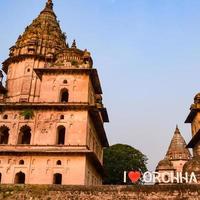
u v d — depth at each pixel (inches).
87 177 1695.4
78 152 1636.3
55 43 2372.0
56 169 1628.9
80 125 1731.1
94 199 1224.2
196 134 2111.2
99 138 2289.6
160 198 1204.5
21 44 2357.3
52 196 1247.5
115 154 3201.3
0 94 2148.1
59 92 1850.4
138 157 3238.2
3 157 1683.1
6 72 2383.1
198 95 2293.3
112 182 3107.8
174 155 2960.1
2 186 1290.6
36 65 2233.0
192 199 1191.6
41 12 2635.3
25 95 2128.4
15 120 1786.4
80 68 1881.2
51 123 1755.7
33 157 1669.5
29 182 1608.0
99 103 2170.3
